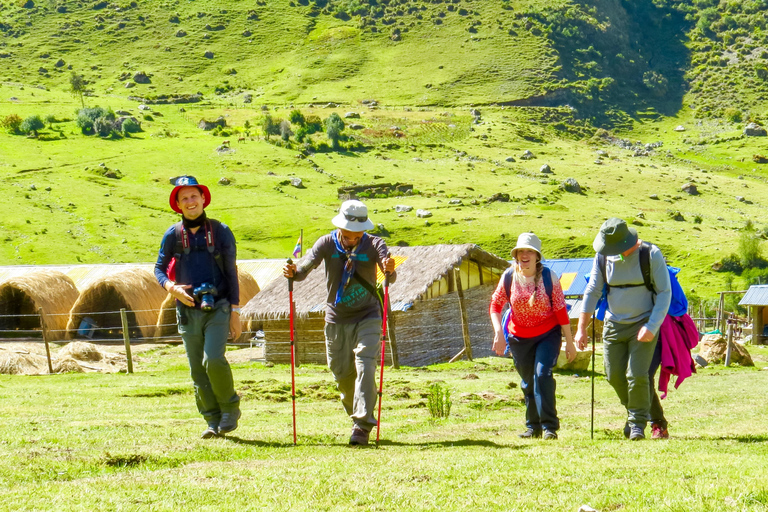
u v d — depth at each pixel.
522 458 6.81
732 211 158.12
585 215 142.00
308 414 11.78
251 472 6.29
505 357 25.14
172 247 8.47
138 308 42.00
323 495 5.36
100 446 7.86
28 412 11.48
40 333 42.75
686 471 5.91
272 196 148.88
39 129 194.88
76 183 148.00
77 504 5.05
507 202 149.38
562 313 8.97
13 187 141.88
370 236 8.62
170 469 6.48
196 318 8.45
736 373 23.09
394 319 28.84
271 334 30.11
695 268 115.44
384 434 9.37
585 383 18.41
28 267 50.97
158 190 148.50
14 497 5.27
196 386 8.71
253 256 114.12
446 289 31.34
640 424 8.73
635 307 8.75
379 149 199.38
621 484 5.51
